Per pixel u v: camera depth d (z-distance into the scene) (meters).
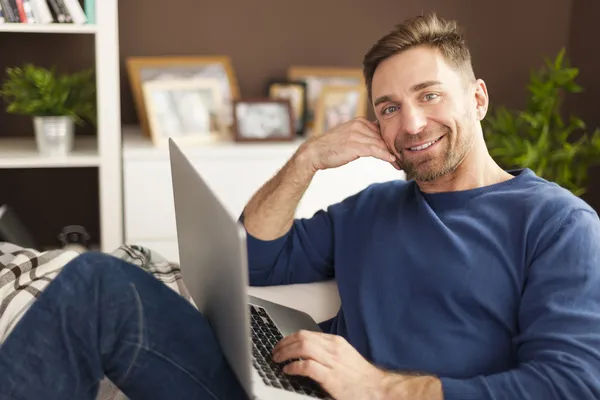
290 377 1.44
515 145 3.16
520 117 3.37
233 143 3.14
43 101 2.90
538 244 1.48
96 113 3.07
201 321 1.43
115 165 2.99
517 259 1.50
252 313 1.69
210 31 3.38
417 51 1.58
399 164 1.69
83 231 3.07
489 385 1.34
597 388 1.29
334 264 1.82
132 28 3.31
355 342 1.66
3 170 3.31
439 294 1.55
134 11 3.29
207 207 1.34
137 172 2.96
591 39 3.53
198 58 3.32
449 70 1.57
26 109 2.91
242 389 1.46
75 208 3.40
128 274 1.37
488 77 3.67
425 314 1.57
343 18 3.49
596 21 3.49
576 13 3.64
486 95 1.65
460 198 1.62
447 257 1.56
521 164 3.08
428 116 1.57
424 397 1.35
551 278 1.42
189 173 1.49
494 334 1.50
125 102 3.36
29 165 2.92
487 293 1.51
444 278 1.55
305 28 3.46
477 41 3.62
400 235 1.65
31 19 2.88
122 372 1.36
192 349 1.40
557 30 3.68
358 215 1.79
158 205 3.00
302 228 1.87
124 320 1.35
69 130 3.00
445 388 1.34
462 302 1.53
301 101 3.32
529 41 3.67
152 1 3.30
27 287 1.67
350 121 1.75
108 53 2.91
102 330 1.34
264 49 3.45
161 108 3.08
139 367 1.36
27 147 3.12
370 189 1.82
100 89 2.92
